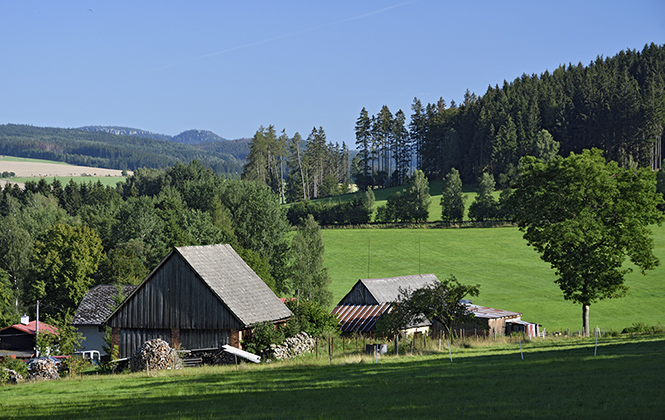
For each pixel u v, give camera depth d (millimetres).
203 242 93250
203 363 38344
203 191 120750
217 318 39625
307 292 81438
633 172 47281
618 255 46125
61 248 83438
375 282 60812
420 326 52656
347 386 21672
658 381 17438
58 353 48531
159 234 97125
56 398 23203
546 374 20797
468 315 40781
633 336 37219
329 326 45562
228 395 21344
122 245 89062
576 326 69375
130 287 61625
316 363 31109
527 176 49844
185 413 18141
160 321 40938
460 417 14844
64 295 81000
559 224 45469
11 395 25047
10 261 91625
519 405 15695
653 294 85438
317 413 16703
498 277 103562
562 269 46594
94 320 56781
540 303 83375
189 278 40750
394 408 16656
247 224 102938
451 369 24688
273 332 38625
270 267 92500
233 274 43125
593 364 22375
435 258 119125
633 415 13672
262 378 25953
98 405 20781
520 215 49344
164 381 26906
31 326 64562
